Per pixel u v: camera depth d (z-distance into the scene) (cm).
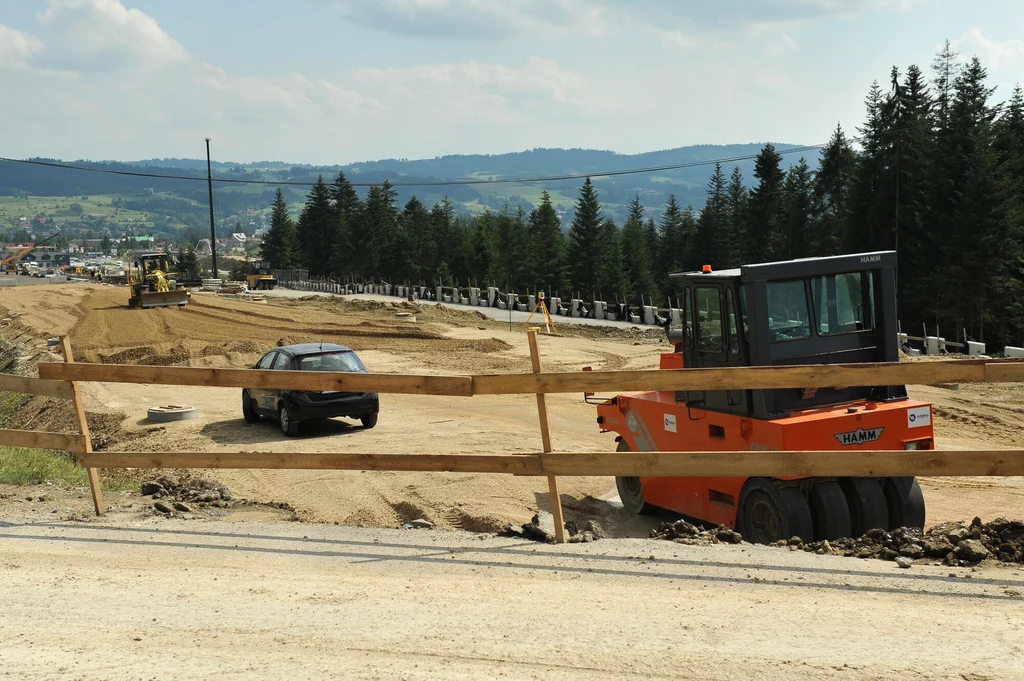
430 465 809
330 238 15500
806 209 9062
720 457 730
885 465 688
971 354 3052
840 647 526
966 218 6059
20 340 4347
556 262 12438
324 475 1445
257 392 1945
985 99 7044
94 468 942
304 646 552
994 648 517
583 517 1242
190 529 873
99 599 654
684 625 571
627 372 748
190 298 6462
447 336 3728
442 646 546
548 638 555
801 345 994
